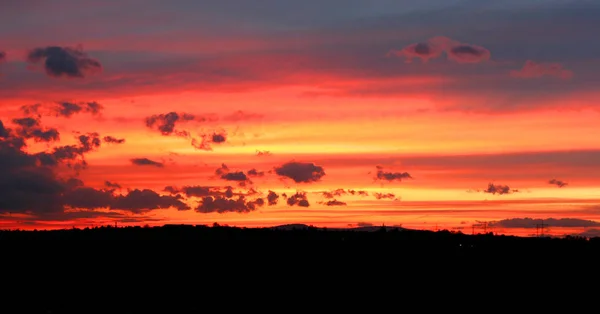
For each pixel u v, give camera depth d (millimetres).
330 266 100438
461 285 90875
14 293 85000
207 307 81125
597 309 80688
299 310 79812
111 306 80500
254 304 82250
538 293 87062
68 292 87312
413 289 89438
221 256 104562
